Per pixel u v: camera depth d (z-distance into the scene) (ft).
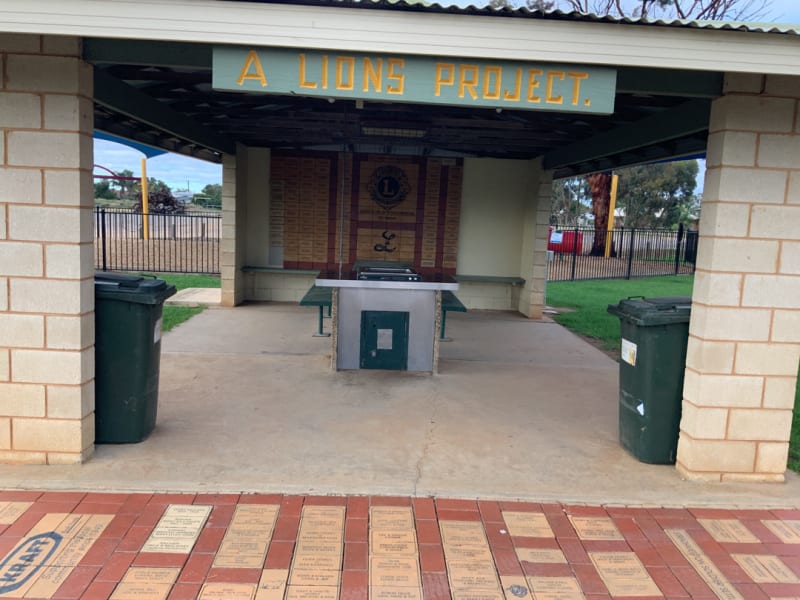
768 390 12.87
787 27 10.57
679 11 50.19
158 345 14.69
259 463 13.17
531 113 21.66
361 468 13.12
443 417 16.75
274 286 35.50
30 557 9.59
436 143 29.48
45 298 12.21
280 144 33.81
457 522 11.10
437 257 35.63
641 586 9.50
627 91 12.40
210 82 17.15
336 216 35.04
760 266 12.52
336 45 10.50
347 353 21.21
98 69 15.70
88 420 12.97
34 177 11.89
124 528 10.47
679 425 13.75
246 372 20.61
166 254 65.72
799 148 12.25
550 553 10.27
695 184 122.83
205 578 9.23
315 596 8.91
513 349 26.04
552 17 10.50
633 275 66.08
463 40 10.61
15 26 10.15
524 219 35.42
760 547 10.70
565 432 15.90
